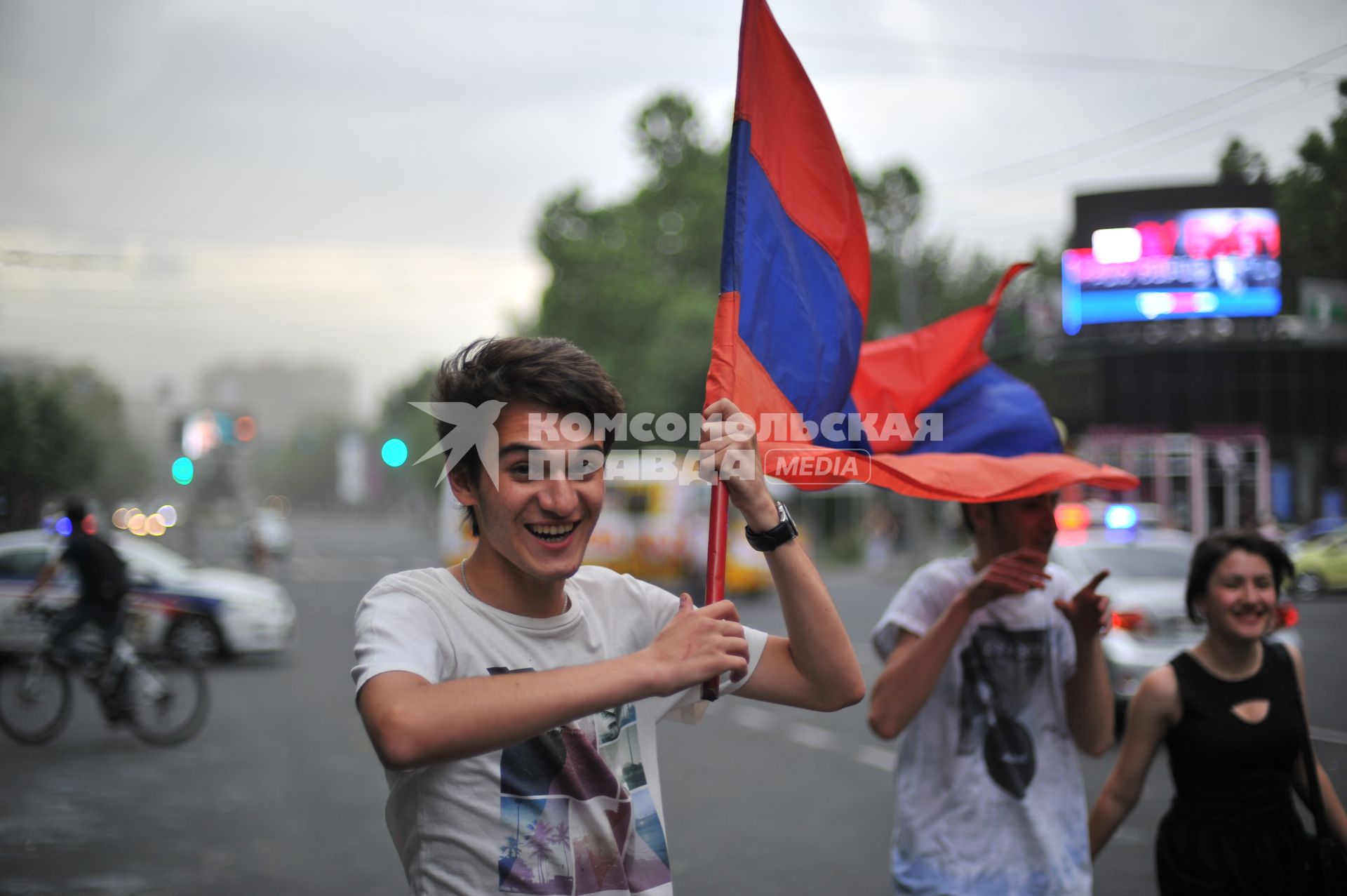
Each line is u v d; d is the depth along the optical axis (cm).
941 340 307
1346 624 650
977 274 4428
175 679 892
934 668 280
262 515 4275
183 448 2408
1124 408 2308
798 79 235
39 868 557
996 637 300
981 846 288
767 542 190
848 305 238
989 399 311
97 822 648
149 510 2203
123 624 887
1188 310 2167
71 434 1284
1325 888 264
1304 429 2055
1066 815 291
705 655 160
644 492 2241
